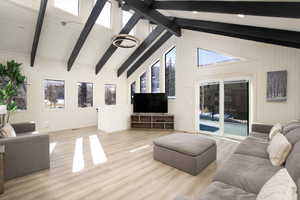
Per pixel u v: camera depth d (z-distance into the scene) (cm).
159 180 238
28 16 390
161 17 467
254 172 171
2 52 451
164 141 298
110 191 210
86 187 219
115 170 268
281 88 383
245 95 451
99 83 684
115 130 568
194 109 544
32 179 238
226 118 487
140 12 402
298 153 159
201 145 276
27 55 495
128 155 336
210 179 241
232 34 447
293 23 274
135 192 208
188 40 548
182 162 266
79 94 625
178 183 230
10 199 192
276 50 389
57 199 193
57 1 412
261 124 359
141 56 695
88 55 595
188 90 557
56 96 563
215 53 499
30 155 252
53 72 550
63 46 517
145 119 623
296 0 218
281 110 385
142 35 610
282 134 244
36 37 425
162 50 633
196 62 535
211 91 519
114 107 566
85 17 467
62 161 303
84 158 318
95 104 671
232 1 277
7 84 444
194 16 428
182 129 577
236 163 196
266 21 303
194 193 206
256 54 418
